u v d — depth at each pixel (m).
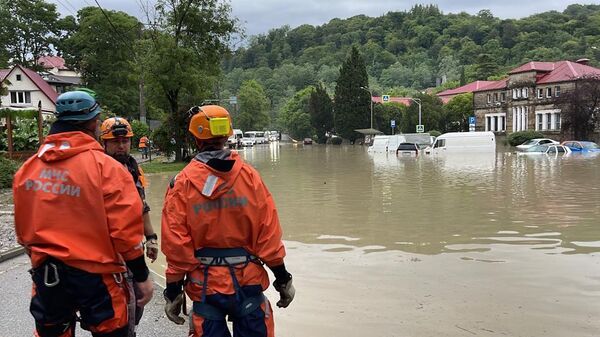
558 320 5.16
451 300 5.83
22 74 55.56
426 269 7.20
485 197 14.89
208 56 33.53
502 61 153.62
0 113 23.92
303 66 189.38
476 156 39.97
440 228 10.26
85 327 3.03
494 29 174.00
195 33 32.97
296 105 127.38
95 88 60.62
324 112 100.94
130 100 61.47
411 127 82.62
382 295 6.06
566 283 6.41
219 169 3.05
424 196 15.38
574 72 68.19
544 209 12.48
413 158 38.25
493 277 6.75
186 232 3.07
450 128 86.69
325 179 21.55
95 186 2.88
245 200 3.10
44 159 2.90
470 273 6.95
